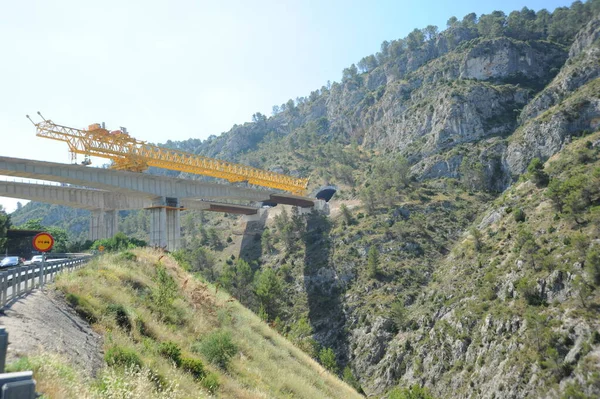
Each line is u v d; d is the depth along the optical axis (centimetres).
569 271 5862
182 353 2033
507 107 16750
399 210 12312
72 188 8994
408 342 7431
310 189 18825
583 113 11588
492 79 19250
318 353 6612
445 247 10431
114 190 8038
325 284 10212
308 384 2838
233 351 2362
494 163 13712
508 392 5184
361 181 17500
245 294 9338
